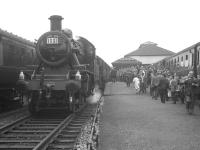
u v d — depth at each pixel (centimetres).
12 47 1460
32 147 748
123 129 979
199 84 1335
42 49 1313
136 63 4819
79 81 1207
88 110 1439
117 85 3475
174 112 1366
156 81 1952
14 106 1600
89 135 812
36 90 1238
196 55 1867
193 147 760
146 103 1739
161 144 788
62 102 1272
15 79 1514
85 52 1686
